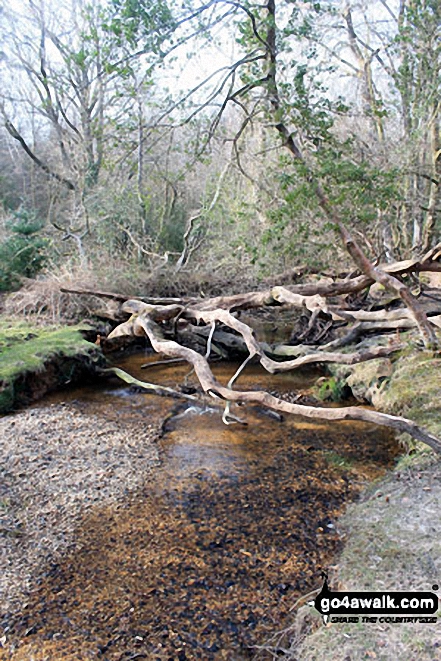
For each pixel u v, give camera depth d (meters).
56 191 14.59
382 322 6.77
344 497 3.92
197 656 2.41
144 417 5.81
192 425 5.57
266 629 2.56
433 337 5.31
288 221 7.09
